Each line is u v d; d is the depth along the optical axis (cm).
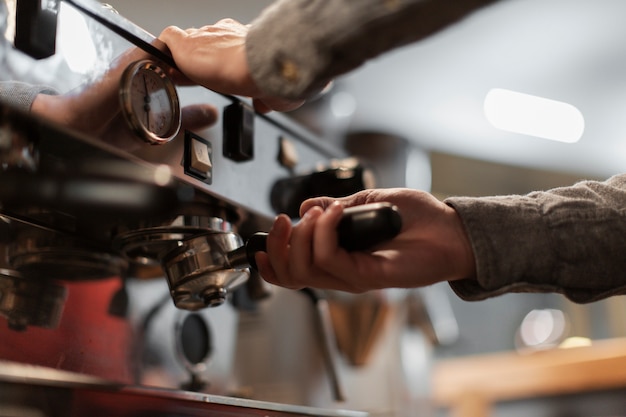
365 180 88
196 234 76
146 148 65
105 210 71
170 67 69
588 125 242
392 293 155
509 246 65
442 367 257
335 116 178
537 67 207
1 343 66
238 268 72
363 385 161
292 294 116
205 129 73
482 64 202
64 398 67
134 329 81
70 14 61
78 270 75
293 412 92
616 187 71
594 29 187
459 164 259
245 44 54
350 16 47
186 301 77
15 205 68
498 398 236
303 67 50
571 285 67
